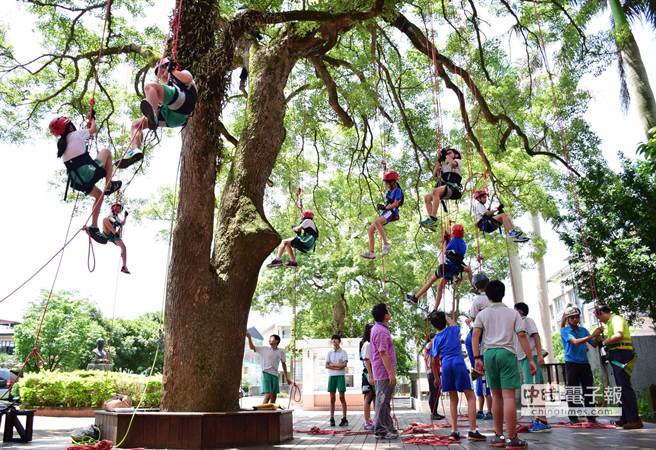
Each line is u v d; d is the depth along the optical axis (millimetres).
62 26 13406
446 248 8102
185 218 8133
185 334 7785
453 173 8250
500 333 6191
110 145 14969
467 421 10672
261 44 10141
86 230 6250
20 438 8547
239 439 7156
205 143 8367
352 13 9148
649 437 7070
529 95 13141
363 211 18047
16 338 38656
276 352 10742
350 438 8070
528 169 13961
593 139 13211
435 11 12977
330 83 12078
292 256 9281
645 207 11430
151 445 6992
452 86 12008
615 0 13992
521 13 12562
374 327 8016
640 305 11477
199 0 8453
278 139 9344
